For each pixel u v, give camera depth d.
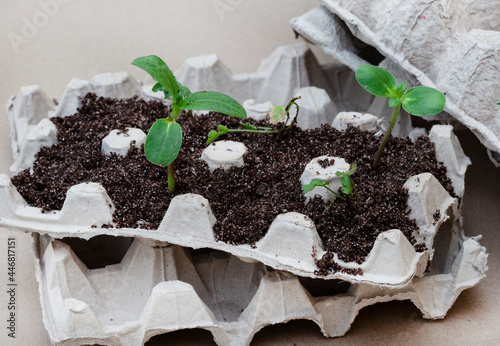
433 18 0.49
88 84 0.53
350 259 0.45
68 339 0.44
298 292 0.46
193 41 0.66
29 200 0.47
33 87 0.57
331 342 0.47
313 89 0.56
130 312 0.47
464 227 0.53
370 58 0.58
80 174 0.48
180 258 0.48
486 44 0.47
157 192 0.47
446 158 0.49
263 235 0.45
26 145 0.50
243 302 0.48
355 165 0.46
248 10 0.69
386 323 0.48
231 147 0.48
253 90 0.59
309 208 0.46
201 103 0.45
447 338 0.47
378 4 0.52
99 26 0.67
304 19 0.56
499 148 0.48
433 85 0.50
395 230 0.45
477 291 0.50
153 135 0.44
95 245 0.51
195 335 0.48
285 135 0.50
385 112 0.57
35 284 0.51
